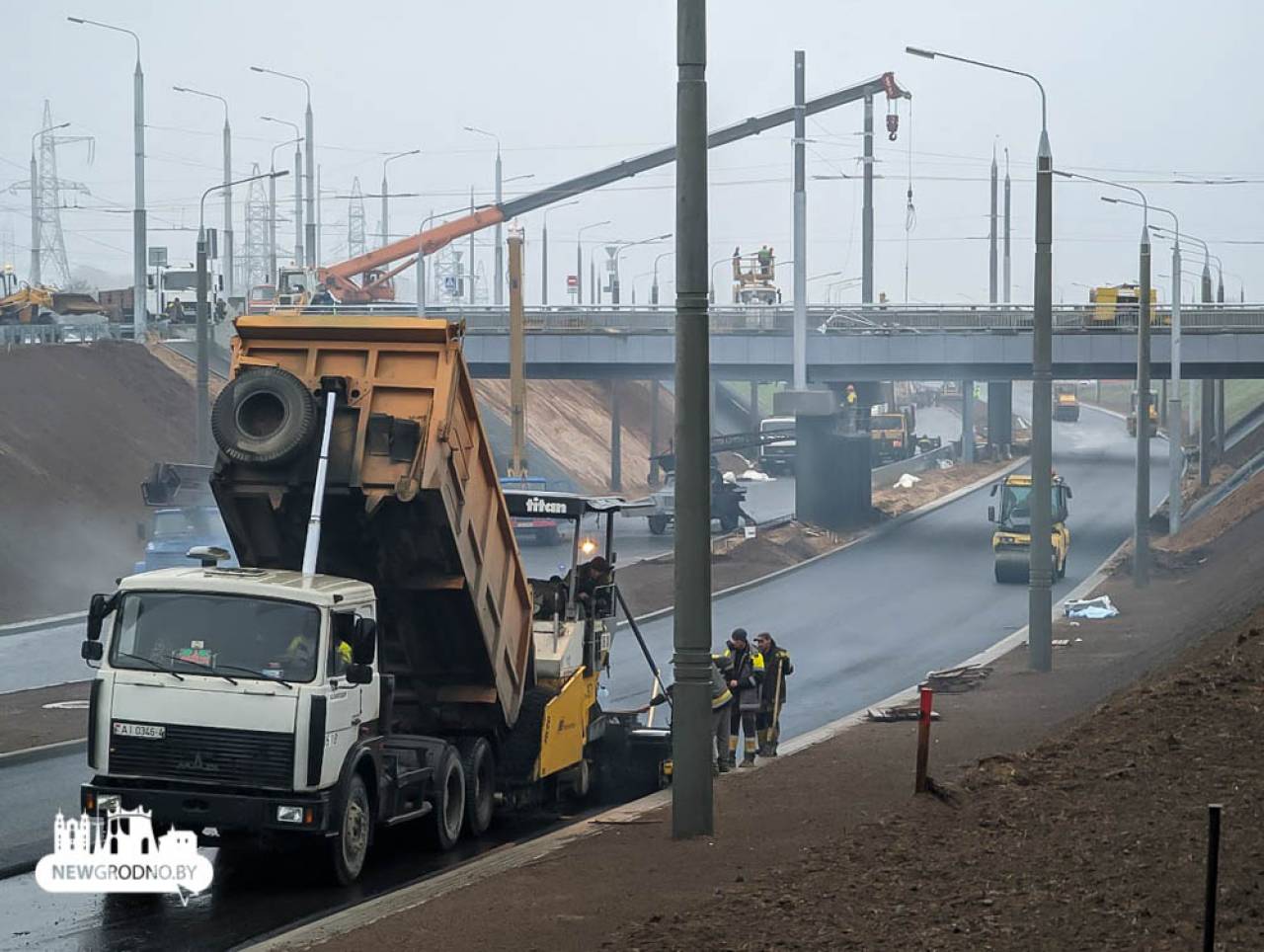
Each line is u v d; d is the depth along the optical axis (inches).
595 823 1192.2
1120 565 3659.0
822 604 3112.7
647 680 2192.4
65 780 1398.9
